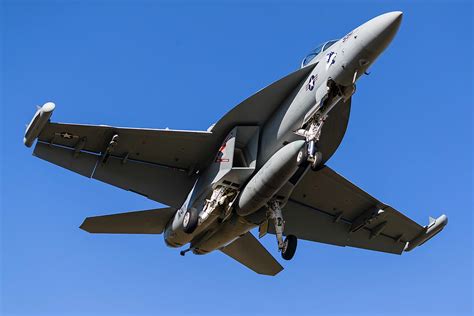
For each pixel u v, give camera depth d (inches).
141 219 1861.5
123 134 1648.6
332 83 1457.9
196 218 1659.7
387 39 1381.6
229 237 1749.5
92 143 1664.6
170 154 1718.8
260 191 1529.3
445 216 2028.8
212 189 1614.2
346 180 1847.9
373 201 1929.1
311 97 1494.8
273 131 1582.2
